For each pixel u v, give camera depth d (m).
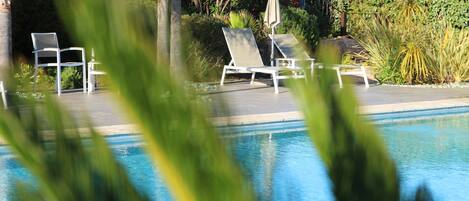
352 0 23.88
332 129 1.00
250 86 17.12
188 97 0.79
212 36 18.31
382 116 13.15
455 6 21.05
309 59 1.02
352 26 23.94
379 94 15.71
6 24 13.53
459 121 13.09
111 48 0.76
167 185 0.81
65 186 0.82
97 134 0.85
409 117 13.41
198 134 0.80
